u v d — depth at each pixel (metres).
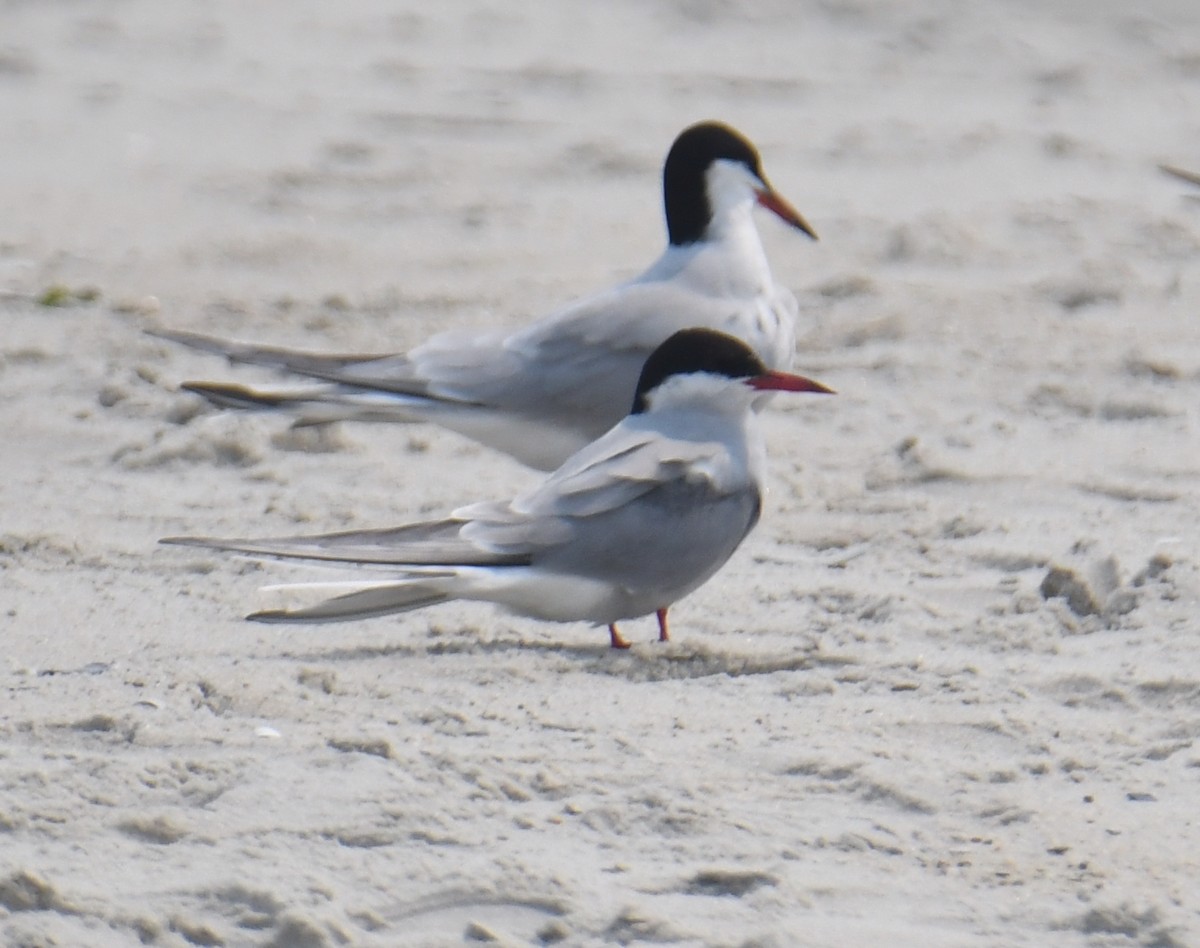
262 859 7.21
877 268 17.61
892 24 28.48
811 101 24.42
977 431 13.23
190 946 6.70
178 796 7.70
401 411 11.52
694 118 23.44
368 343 15.23
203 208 19.41
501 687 8.98
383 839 7.39
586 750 8.20
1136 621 9.74
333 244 18.02
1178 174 17.45
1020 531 11.25
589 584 9.36
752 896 7.03
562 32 28.19
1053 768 8.07
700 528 9.56
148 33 27.84
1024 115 23.84
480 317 15.98
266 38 27.64
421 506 11.77
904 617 9.83
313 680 8.90
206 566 10.63
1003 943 6.76
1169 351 15.06
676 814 7.55
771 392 10.36
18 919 6.78
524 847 7.34
